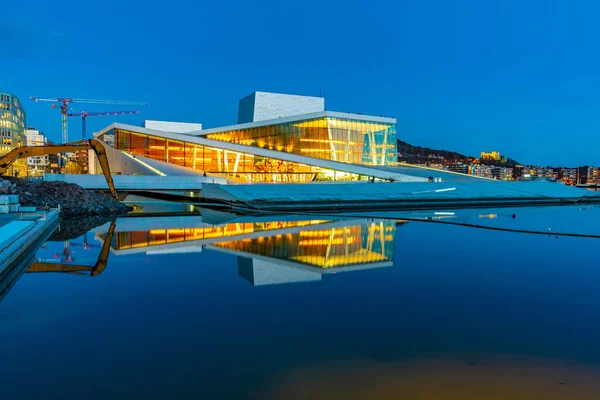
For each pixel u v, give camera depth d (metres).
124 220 25.53
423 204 35.84
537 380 5.67
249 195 33.72
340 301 9.10
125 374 5.82
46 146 32.53
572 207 37.06
